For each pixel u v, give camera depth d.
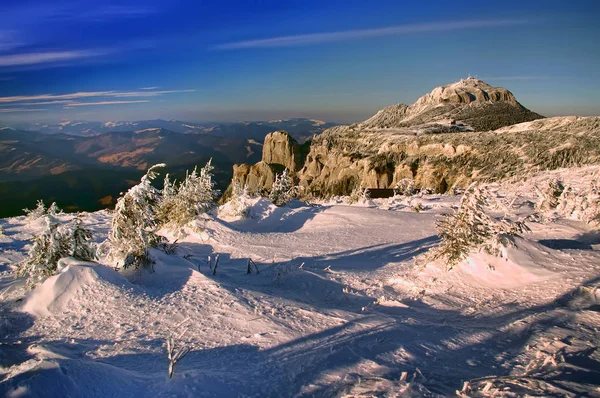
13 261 14.83
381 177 81.12
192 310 8.10
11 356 6.14
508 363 5.35
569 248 11.62
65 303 8.47
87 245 10.44
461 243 10.89
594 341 5.73
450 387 4.52
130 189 11.17
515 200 23.48
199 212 19.55
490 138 80.38
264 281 11.97
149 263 10.86
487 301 8.88
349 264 13.73
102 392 4.11
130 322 7.62
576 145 62.16
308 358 5.67
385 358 5.66
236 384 4.82
